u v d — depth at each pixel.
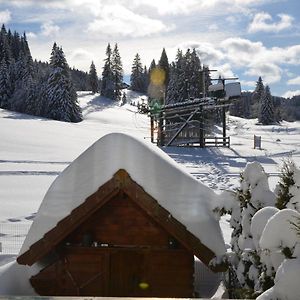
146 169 7.26
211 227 7.29
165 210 7.05
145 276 7.69
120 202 7.66
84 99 111.44
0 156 32.34
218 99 44.12
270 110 106.62
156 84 119.00
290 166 6.10
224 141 45.78
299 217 4.45
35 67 98.75
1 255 11.23
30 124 53.88
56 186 7.59
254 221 5.82
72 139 45.22
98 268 7.75
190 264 7.63
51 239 7.27
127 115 94.56
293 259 4.02
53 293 7.81
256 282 6.01
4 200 19.36
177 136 46.22
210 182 25.62
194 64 71.50
